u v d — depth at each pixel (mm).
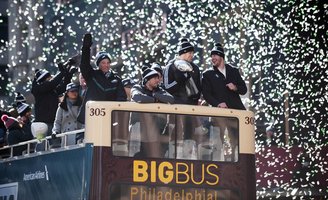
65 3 75938
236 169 25797
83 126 29859
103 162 24625
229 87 28344
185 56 27844
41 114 31844
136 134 25047
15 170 28703
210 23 57562
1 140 33562
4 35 87812
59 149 25938
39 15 79125
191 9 55438
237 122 26016
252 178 25938
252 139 26109
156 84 25938
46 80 31844
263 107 53688
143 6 64750
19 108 31875
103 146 24672
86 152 24641
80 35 73750
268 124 52688
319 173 48750
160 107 25359
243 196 25750
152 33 63250
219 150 25766
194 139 25578
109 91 28078
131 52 64812
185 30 55438
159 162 25141
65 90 32094
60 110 29922
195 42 57562
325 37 53719
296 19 54156
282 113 53062
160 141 25250
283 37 53938
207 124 25781
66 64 31844
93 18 71375
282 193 48406
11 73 83000
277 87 53500
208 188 25469
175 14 57094
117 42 67500
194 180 25375
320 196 48406
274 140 51969
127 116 25031
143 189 24891
